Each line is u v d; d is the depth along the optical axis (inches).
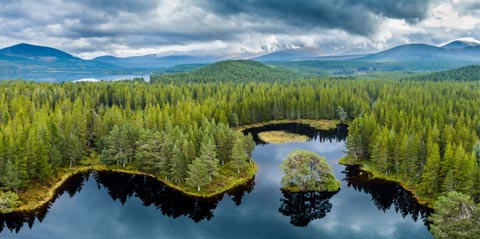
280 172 4451.3
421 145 3806.6
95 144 4702.3
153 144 4092.0
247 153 4638.3
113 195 3735.2
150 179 4042.8
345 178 4173.2
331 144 5964.6
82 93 7219.5
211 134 4212.6
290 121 7839.6
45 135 4050.2
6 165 3329.2
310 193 3754.9
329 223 3095.5
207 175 3678.6
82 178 4079.7
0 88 7081.7
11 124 4480.8
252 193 3762.3
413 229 2970.0
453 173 3218.5
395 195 3683.6
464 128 4343.0
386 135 4242.1
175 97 7770.7
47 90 7288.4
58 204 3452.3
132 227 3041.3
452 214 2368.4
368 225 3053.6
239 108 7303.2
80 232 2935.5
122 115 5492.1
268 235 2886.3
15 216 3139.8
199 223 3112.7
